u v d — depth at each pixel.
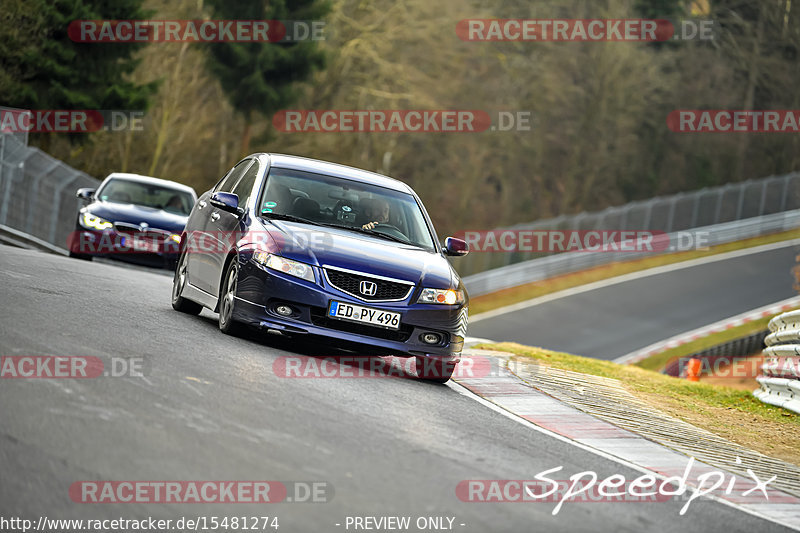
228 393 23.09
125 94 136.62
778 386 44.81
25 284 35.91
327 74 195.75
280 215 34.16
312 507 16.02
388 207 36.25
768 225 197.50
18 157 90.88
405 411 25.48
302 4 168.50
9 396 19.34
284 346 33.38
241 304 31.94
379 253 32.78
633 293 148.88
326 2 169.12
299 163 37.00
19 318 28.02
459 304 32.94
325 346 35.78
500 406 30.69
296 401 23.72
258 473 17.27
